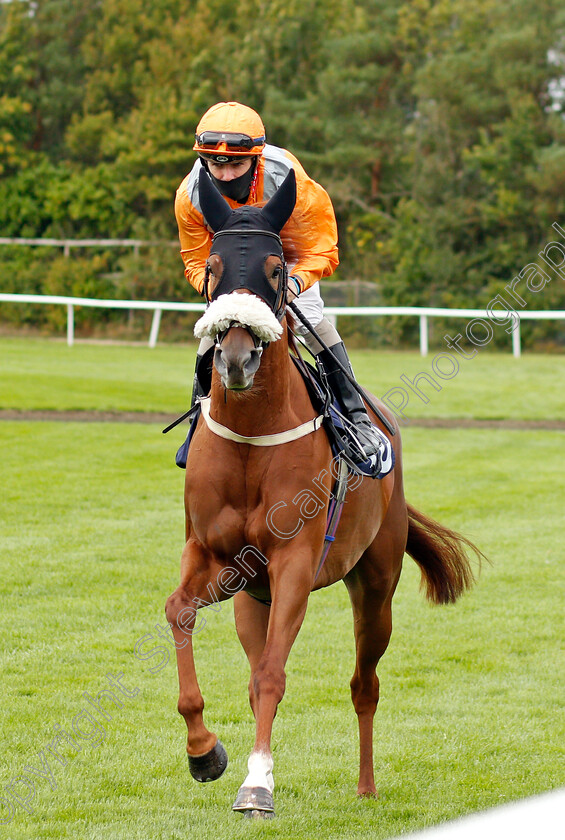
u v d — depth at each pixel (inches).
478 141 1074.1
